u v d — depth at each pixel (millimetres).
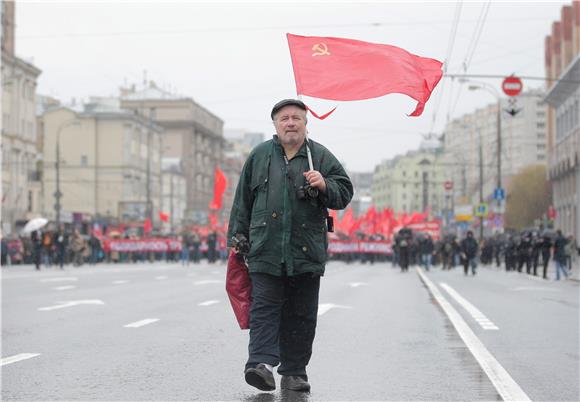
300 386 8977
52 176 117125
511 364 11297
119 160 117062
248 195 8477
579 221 79375
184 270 47688
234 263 8594
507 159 166875
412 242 65688
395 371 10500
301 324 8773
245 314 8602
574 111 81625
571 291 29766
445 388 9359
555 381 9961
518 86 40312
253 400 8484
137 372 10203
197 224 128250
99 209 116938
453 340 13750
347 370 10539
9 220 88312
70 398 8625
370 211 94000
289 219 8227
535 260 46156
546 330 15641
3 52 86125
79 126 117125
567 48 89625
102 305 20516
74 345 12719
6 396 8719
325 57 8703
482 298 24922
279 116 8383
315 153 8461
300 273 8281
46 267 54875
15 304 20781
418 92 8602
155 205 133000
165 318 17062
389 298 24062
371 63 8688
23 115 93562
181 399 8555
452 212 127875
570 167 82688
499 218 72625
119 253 71438
